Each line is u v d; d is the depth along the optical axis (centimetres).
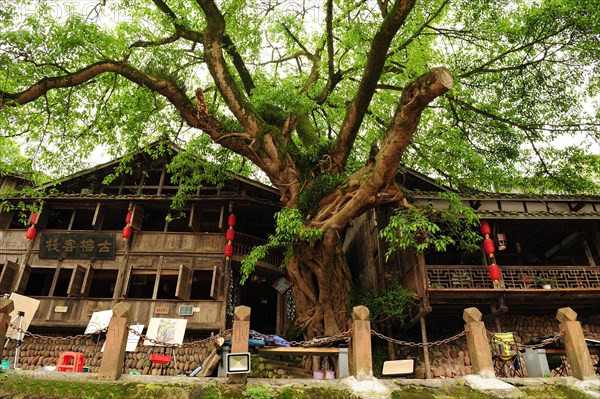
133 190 1702
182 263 1519
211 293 1428
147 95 1294
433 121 1465
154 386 644
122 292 1471
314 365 1202
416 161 1451
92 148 1308
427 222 1010
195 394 632
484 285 1213
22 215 1321
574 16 1168
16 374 668
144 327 1416
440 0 1284
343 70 1557
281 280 1625
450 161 1330
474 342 735
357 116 1180
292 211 1073
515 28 1259
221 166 1378
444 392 677
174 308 1444
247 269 1102
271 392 644
